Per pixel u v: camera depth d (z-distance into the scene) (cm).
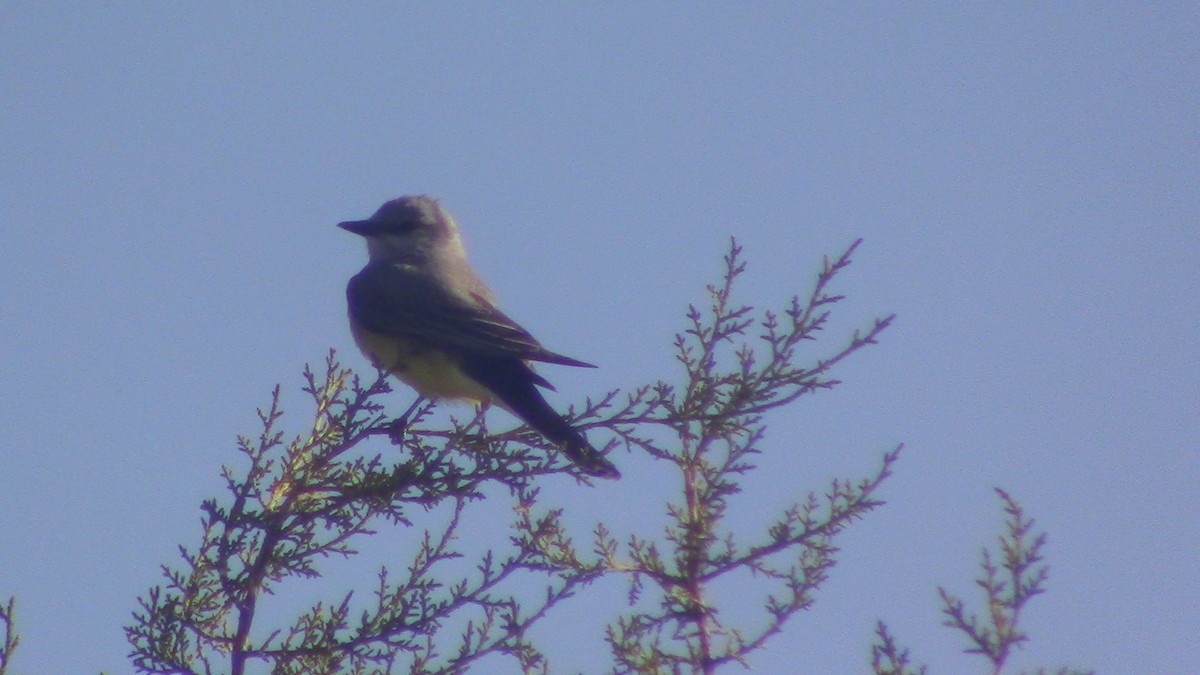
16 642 985
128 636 1044
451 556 1110
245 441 1094
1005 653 908
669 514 1102
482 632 1091
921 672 922
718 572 1077
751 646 1060
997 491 927
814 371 1131
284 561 1085
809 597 1068
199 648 1055
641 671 1040
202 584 1068
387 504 1120
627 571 1096
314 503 1129
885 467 1093
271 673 1062
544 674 1080
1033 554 915
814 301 1141
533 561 1102
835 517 1082
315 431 1145
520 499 1117
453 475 1139
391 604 1089
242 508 1073
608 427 1201
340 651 1066
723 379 1134
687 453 1109
